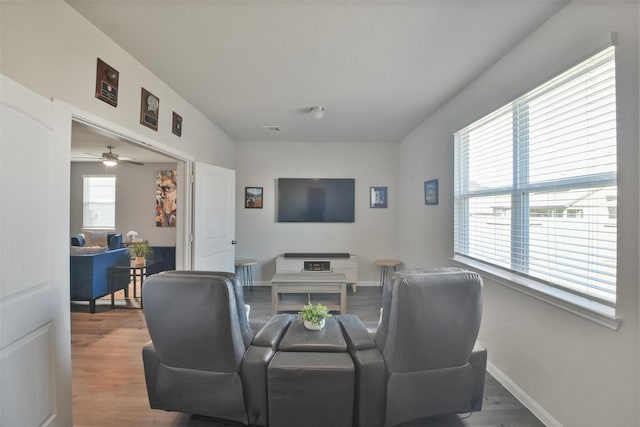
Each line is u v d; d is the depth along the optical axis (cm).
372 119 363
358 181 487
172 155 284
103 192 596
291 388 147
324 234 486
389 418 151
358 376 151
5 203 117
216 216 357
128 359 241
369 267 488
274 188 482
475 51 206
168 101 269
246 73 242
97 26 179
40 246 135
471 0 157
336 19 174
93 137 396
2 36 128
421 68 232
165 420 172
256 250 484
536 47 179
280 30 185
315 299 387
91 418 173
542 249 182
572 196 160
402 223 462
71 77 163
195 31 185
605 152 141
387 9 165
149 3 160
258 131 421
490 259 235
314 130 416
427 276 143
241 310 156
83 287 346
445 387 156
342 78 250
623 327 127
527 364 184
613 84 137
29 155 129
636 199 122
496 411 179
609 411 133
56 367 146
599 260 145
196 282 140
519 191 201
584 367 145
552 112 172
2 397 117
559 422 159
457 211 286
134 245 398
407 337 143
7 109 118
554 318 163
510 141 210
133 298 407
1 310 116
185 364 152
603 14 136
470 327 149
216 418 173
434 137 338
